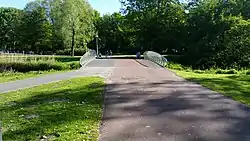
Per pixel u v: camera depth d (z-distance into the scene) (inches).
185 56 1793.8
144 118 313.6
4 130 274.4
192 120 304.0
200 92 482.0
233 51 1482.5
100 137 250.2
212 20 1796.3
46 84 640.4
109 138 247.3
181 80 651.5
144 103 393.4
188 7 2236.7
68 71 985.5
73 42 2340.1
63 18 2294.5
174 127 278.4
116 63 1316.4
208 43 1702.8
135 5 2458.2
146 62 1382.9
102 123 295.0
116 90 509.4
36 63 1128.8
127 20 2534.5
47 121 304.7
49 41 2714.1
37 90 543.5
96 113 337.1
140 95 456.1
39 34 2699.3
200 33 1835.6
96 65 1209.4
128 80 660.7
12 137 253.8
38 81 717.3
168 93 473.1
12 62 1121.4
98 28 3378.4
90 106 376.8
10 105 405.4
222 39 1658.5
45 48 2770.7
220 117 316.5
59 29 2331.4
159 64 1210.6
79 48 2615.7
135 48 2967.5
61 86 587.5
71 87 562.6
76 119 310.3
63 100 428.1
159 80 654.5
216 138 246.8
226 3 1916.8
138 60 1571.1
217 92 481.7
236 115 325.1
